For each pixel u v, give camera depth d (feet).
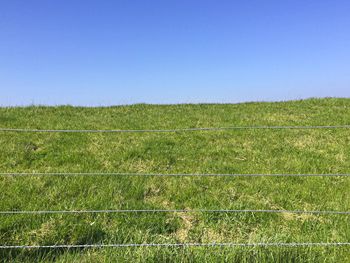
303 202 25.36
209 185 27.66
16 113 47.88
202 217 22.81
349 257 17.40
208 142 38.37
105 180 27.48
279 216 23.24
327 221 22.33
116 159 32.68
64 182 26.76
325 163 32.63
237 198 25.85
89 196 24.82
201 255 16.58
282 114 50.16
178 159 33.58
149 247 17.06
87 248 18.13
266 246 17.01
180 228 21.74
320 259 16.87
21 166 30.86
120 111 52.47
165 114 50.52
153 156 33.76
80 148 35.24
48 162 31.86
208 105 58.34
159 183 27.66
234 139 39.32
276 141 38.83
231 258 16.33
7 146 34.63
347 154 35.12
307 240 19.39
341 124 44.50
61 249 17.95
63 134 39.22
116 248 17.39
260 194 26.23
